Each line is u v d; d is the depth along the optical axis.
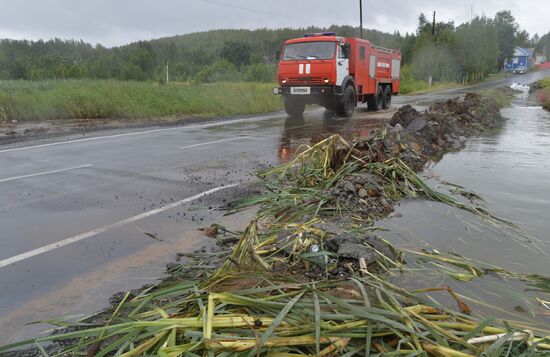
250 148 8.94
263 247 3.42
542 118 14.48
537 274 3.21
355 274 3.03
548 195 5.25
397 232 4.01
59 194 5.53
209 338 2.03
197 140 10.12
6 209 4.92
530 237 3.95
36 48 93.62
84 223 4.47
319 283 2.68
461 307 2.58
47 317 2.76
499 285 3.04
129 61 65.12
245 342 2.00
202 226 4.36
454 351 2.01
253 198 5.06
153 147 9.10
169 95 17.95
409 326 2.16
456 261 3.37
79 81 20.83
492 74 70.75
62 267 3.47
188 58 83.62
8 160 7.72
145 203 5.13
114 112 15.48
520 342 2.14
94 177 6.41
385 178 5.45
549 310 2.70
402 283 3.01
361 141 6.58
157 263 3.51
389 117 14.80
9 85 18.00
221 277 2.85
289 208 4.57
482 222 4.32
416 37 59.00
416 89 41.66
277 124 13.47
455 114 11.97
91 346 2.28
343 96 14.30
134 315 2.47
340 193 4.84
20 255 3.70
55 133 11.20
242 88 22.34
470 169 6.66
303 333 2.10
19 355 2.36
